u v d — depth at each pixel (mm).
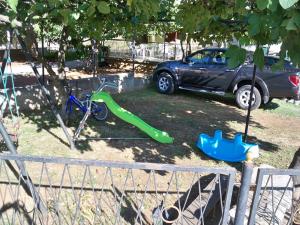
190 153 6344
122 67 16984
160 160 5957
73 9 3809
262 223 3088
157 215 3262
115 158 5902
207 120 8609
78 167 5215
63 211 4051
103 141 6590
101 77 10594
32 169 5008
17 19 4129
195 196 3758
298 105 11227
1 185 3969
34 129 6875
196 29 3611
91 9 3355
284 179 3693
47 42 16562
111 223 3957
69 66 15930
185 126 7992
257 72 9781
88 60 16125
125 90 11344
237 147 6078
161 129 7656
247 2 2428
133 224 3982
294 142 7340
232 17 3465
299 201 3223
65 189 4520
